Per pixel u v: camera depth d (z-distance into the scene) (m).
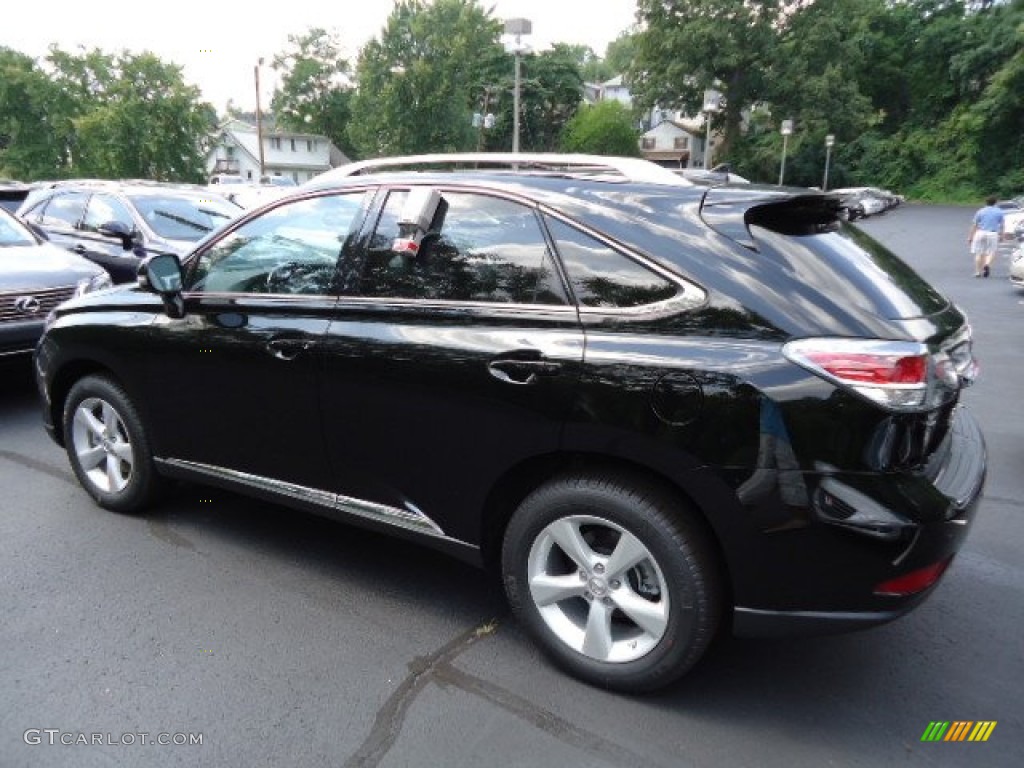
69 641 2.95
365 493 3.12
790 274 2.40
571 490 2.60
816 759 2.41
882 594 2.29
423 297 2.90
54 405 4.26
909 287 2.64
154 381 3.66
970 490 2.45
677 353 2.39
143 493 3.94
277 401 3.25
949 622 3.22
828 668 2.88
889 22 61.50
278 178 37.25
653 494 2.50
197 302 3.48
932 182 55.94
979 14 58.66
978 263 17.08
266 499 3.47
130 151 55.03
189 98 56.28
